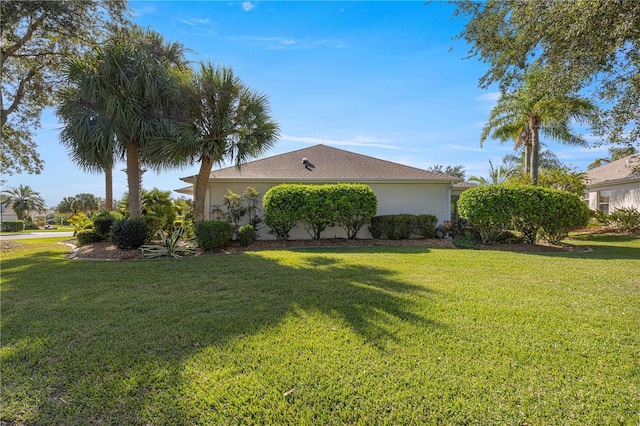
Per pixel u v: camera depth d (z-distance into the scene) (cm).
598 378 252
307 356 286
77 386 244
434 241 1155
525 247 1016
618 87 516
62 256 923
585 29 430
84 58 1027
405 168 1417
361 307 416
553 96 569
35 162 1418
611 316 385
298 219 1095
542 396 229
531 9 467
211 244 929
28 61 1166
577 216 991
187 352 296
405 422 205
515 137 1736
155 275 620
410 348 300
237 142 997
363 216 1135
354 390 236
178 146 957
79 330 349
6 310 419
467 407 217
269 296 470
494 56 575
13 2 920
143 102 1027
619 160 1881
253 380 249
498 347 302
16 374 262
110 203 1514
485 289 503
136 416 211
